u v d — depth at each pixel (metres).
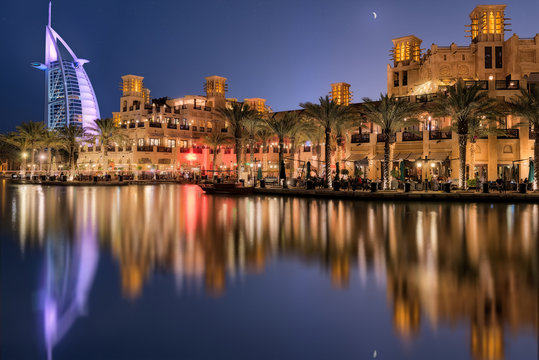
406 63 71.94
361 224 17.27
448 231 15.10
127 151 82.56
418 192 34.34
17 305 7.00
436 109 41.34
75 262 9.95
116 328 6.11
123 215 20.53
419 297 7.35
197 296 7.47
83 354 5.36
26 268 9.36
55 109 196.12
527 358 5.17
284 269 9.34
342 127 46.25
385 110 38.84
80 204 27.02
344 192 34.81
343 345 5.57
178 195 38.16
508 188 38.38
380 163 54.06
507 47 60.81
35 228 15.71
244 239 13.34
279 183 50.28
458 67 62.75
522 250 11.44
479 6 62.19
